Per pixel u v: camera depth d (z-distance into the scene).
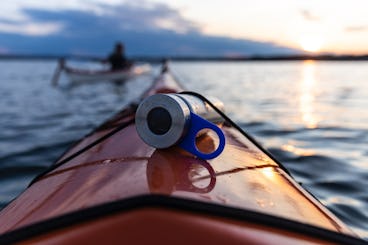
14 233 0.21
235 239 0.20
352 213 0.74
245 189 0.29
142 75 5.68
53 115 2.13
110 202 0.21
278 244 0.21
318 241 0.23
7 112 2.25
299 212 0.28
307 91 3.86
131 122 0.46
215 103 0.49
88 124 1.81
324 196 0.83
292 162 1.10
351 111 2.27
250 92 3.70
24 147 1.31
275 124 1.78
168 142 0.32
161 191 0.23
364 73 9.42
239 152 0.42
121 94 3.41
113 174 0.30
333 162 1.09
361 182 0.91
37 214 0.27
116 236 0.19
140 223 0.20
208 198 0.24
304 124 1.78
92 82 4.38
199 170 0.30
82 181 0.31
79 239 0.20
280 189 0.32
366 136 1.48
